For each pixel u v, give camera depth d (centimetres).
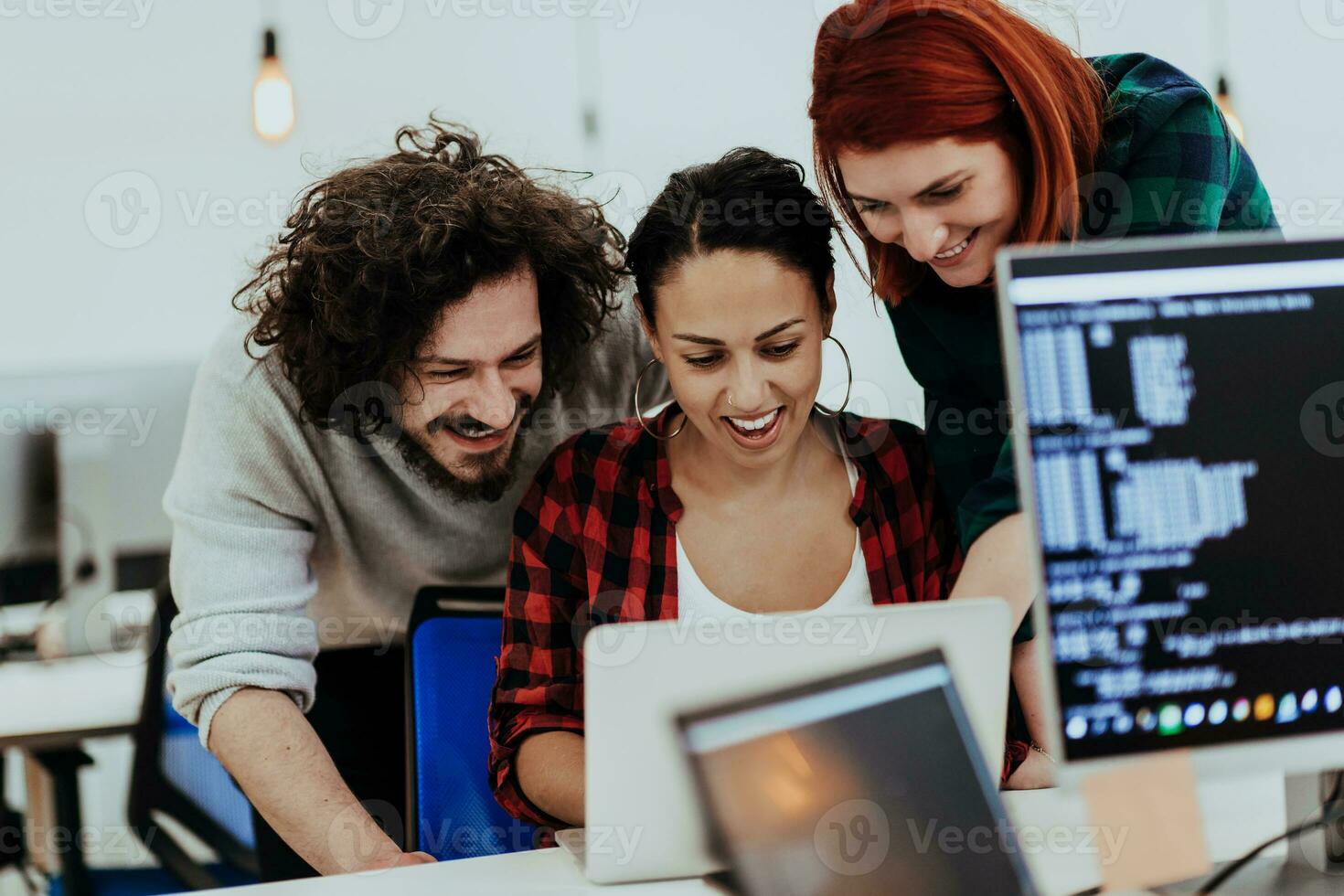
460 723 151
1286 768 91
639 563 146
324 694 186
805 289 131
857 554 148
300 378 153
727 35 395
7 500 244
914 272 150
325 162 388
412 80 391
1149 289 89
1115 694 89
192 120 383
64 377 247
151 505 252
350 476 166
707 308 128
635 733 97
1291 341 91
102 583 251
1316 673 91
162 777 202
